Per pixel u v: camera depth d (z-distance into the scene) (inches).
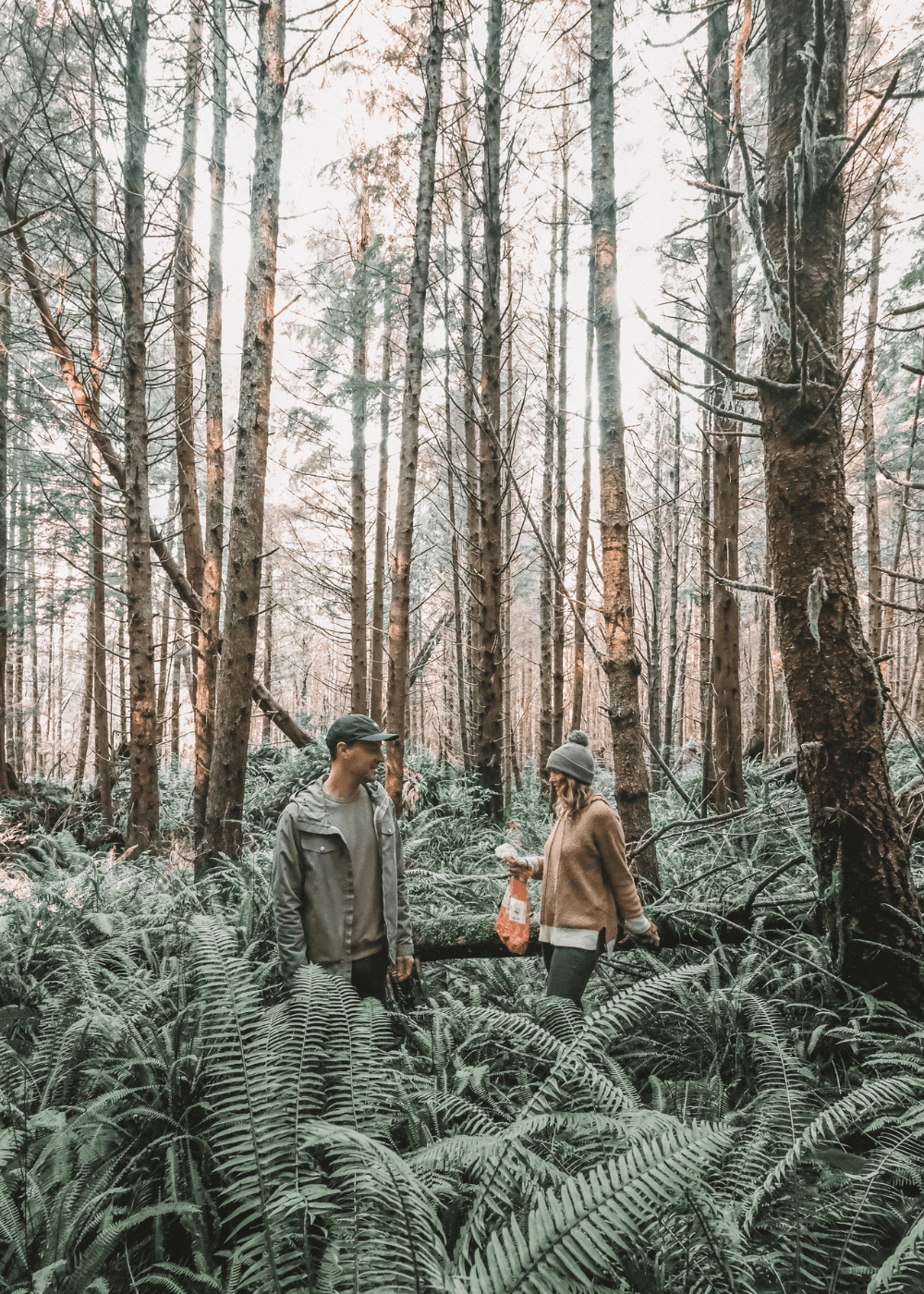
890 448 493.7
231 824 195.0
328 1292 63.4
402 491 194.9
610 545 174.2
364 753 111.0
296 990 98.3
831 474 117.1
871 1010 111.0
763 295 113.4
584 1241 57.1
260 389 195.3
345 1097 84.7
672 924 150.6
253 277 194.4
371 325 443.2
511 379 433.7
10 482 505.7
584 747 128.2
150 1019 111.3
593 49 177.6
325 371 445.1
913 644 829.8
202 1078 96.1
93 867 194.5
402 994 136.1
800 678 118.8
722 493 281.9
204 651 313.1
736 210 303.9
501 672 343.9
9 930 157.1
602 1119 79.9
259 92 196.4
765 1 125.3
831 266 118.9
